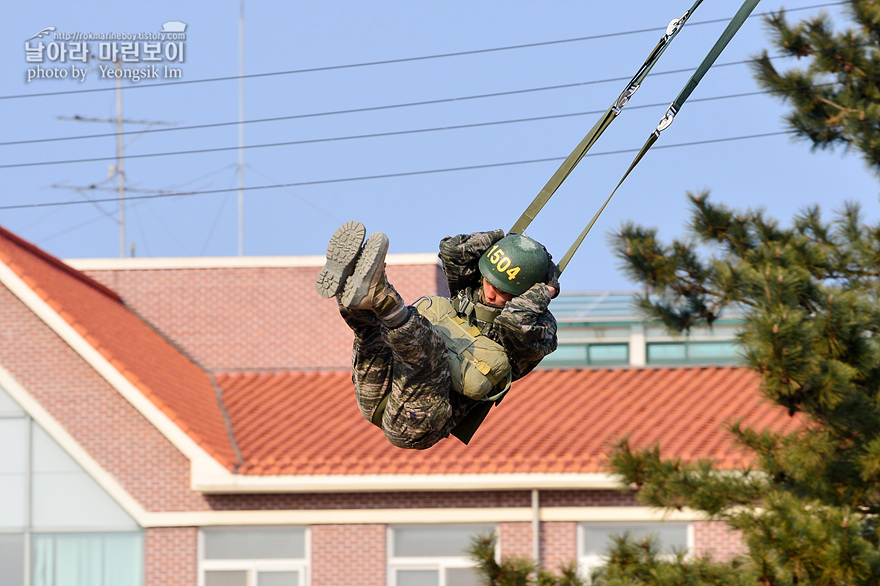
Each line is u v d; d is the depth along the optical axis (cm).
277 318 10275
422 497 7862
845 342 4869
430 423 2372
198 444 7869
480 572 5412
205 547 7925
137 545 7962
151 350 9431
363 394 2438
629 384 9019
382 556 7825
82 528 7981
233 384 9681
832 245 5756
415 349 2277
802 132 6150
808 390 4725
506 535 7744
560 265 2577
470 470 7706
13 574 7950
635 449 5188
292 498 7900
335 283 2214
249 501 7912
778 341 4597
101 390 8119
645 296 5928
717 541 7575
